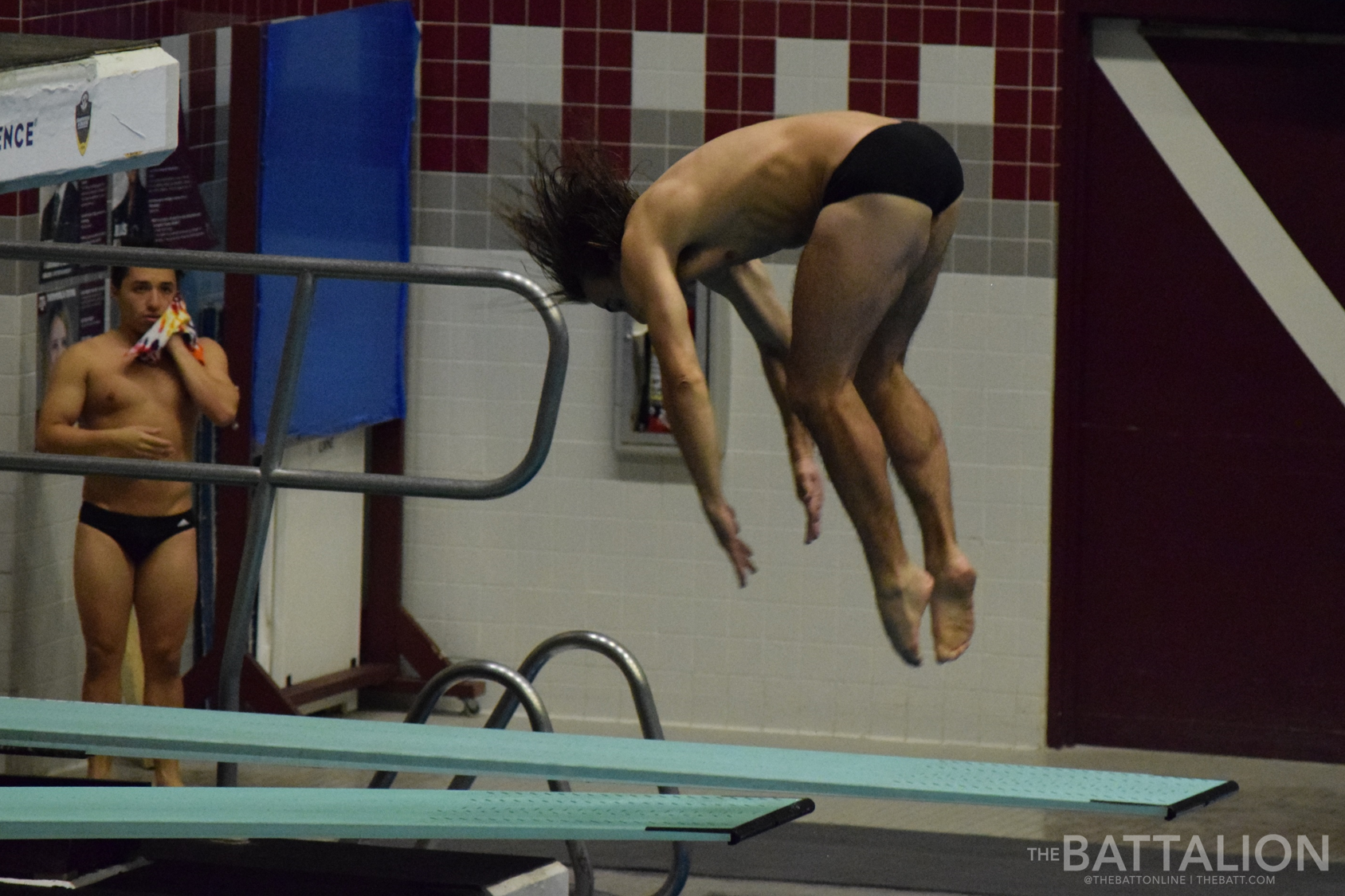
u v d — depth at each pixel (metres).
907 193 10.91
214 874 12.29
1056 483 24.39
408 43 24.64
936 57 24.09
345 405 23.81
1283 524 24.25
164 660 20.03
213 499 23.12
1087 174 24.25
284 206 21.75
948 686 24.84
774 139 11.31
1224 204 23.95
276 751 11.24
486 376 25.52
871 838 20.97
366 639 25.95
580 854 14.62
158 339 19.75
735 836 10.30
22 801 10.81
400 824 10.55
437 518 25.89
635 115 24.83
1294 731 24.47
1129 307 24.34
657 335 11.22
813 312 10.98
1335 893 18.94
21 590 20.48
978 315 24.31
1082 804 10.77
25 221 20.09
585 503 25.47
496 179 25.17
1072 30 23.80
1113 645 24.89
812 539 13.03
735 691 25.30
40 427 19.52
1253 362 24.11
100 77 10.52
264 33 21.12
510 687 14.70
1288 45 23.56
